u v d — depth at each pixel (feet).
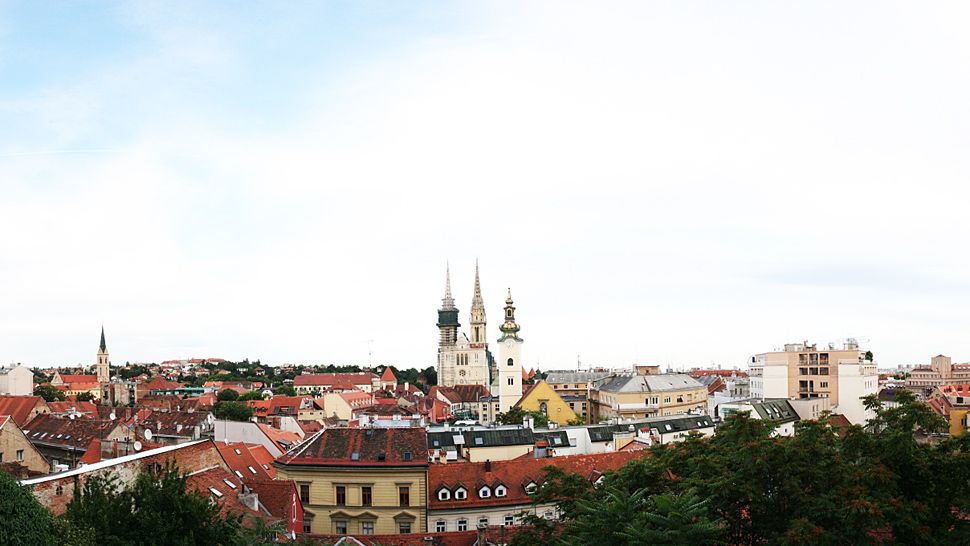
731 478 192.34
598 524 178.29
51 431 553.23
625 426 496.23
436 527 339.98
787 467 190.19
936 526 185.98
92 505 185.68
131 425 555.28
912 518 177.17
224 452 377.71
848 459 203.10
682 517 167.22
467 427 487.61
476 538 295.07
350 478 341.41
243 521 257.34
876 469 184.24
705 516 172.96
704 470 205.36
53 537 163.12
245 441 528.22
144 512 187.11
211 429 609.83
